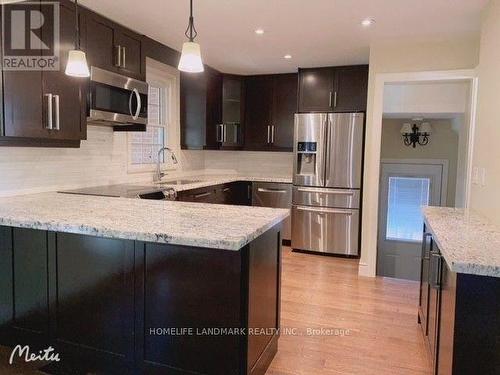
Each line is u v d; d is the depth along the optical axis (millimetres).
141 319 1898
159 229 1750
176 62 4250
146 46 3645
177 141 4969
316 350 2402
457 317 1465
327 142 4609
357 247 4586
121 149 3920
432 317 2109
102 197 2818
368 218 3963
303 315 2939
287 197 5082
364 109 4641
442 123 6133
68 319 2061
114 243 1920
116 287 1938
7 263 2172
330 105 4785
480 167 2643
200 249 1765
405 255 6527
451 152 6117
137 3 2805
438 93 4938
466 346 1462
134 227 1789
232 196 5094
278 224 2215
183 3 2799
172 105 4824
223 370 1779
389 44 3742
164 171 4676
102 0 2748
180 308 1824
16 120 2389
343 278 3857
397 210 6508
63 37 2668
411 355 2346
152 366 1899
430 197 6293
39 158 2986
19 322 2180
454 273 1482
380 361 2277
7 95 2334
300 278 3848
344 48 3959
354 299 3285
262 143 5391
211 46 3932
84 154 3430
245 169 5785
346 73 4691
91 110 2906
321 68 4801
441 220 2281
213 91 5070
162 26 3328
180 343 1839
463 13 2908
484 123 2590
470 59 3527
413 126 6219
